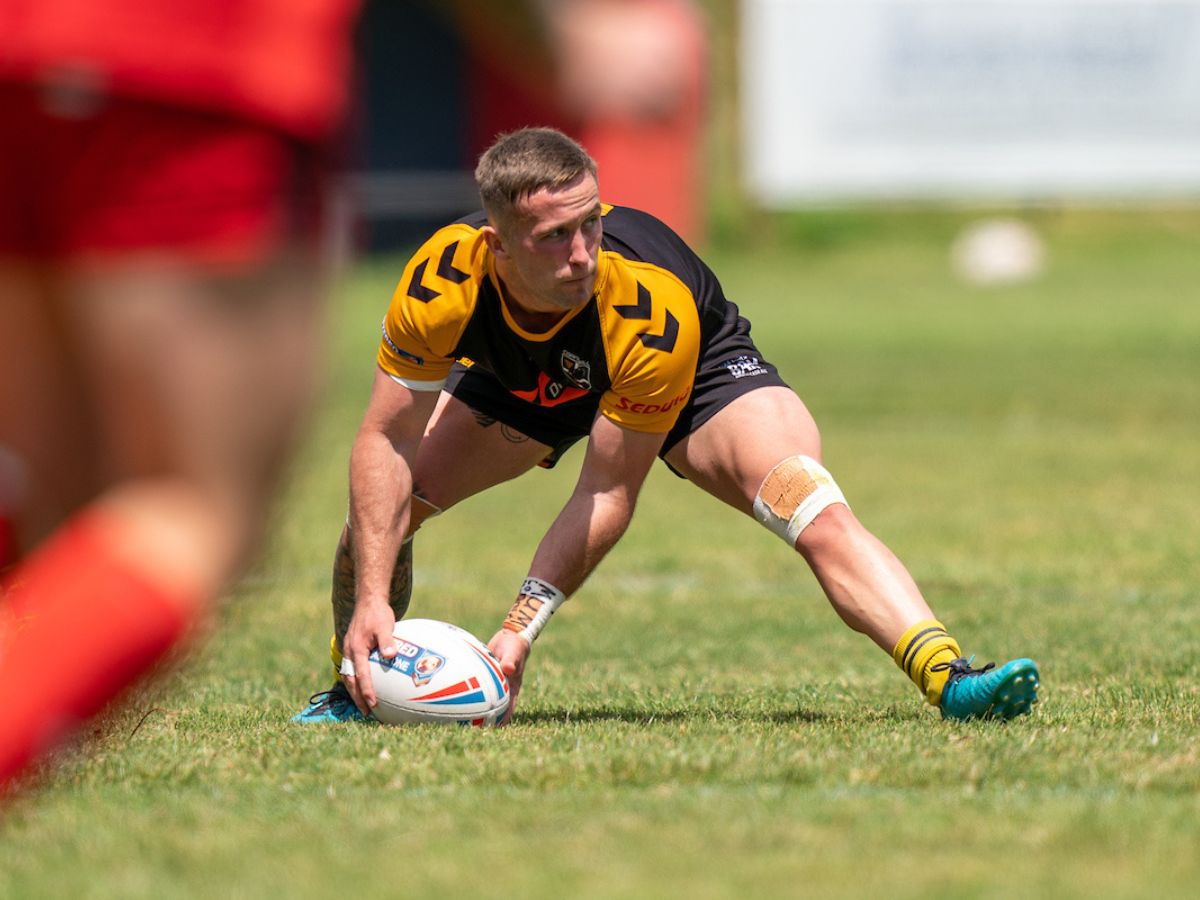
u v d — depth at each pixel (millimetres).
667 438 20281
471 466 20719
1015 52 132375
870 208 146625
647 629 29812
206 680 23656
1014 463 53938
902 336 94000
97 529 8352
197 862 11867
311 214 8617
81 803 14062
